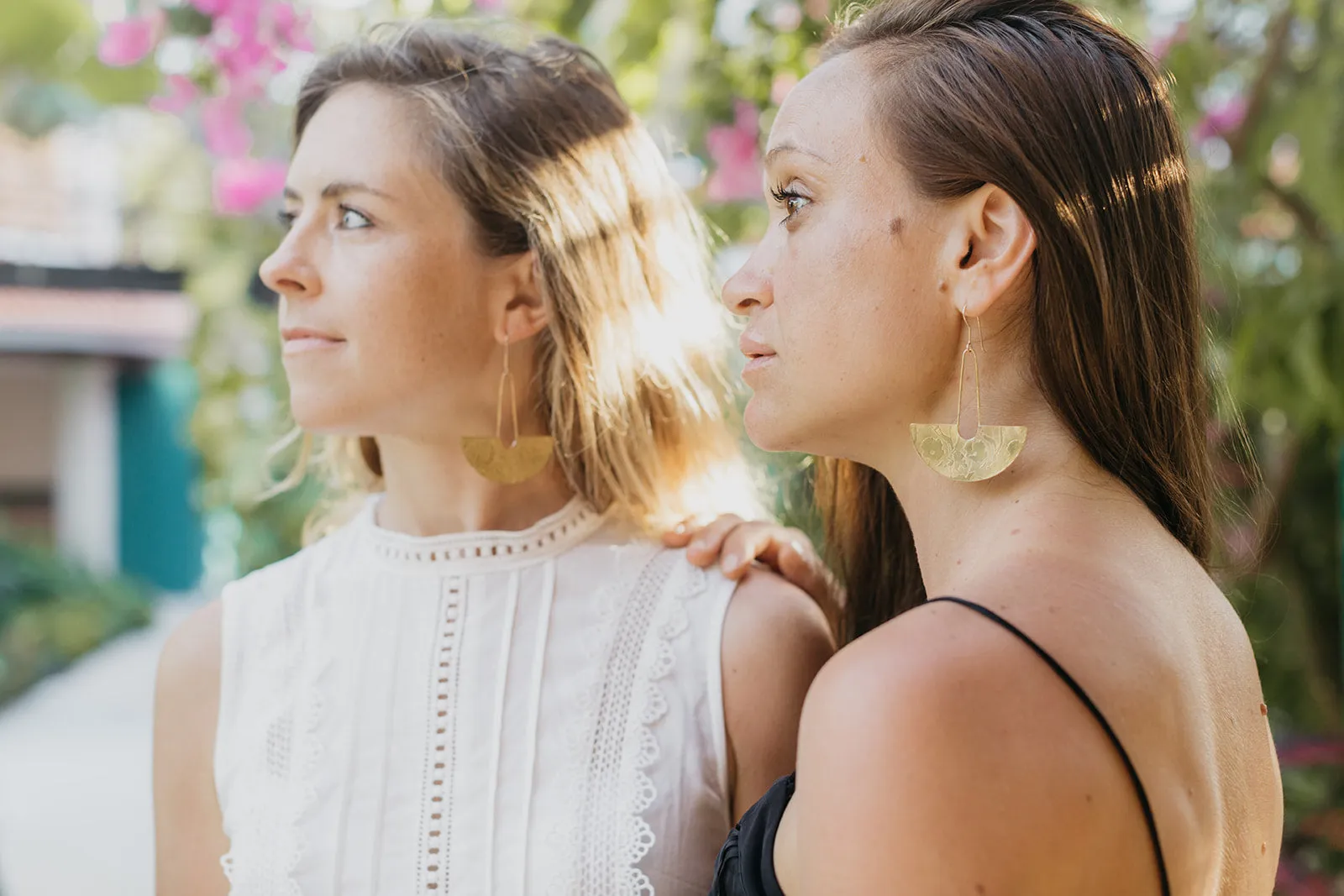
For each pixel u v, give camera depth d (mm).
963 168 992
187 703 1561
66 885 4961
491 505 1536
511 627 1484
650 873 1373
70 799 6281
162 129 5703
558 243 1504
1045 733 821
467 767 1428
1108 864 827
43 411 14727
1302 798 2879
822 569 1577
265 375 4180
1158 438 1052
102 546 13500
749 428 1125
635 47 2711
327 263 1438
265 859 1430
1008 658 840
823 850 845
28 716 8234
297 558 1632
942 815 799
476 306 1474
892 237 1020
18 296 11086
